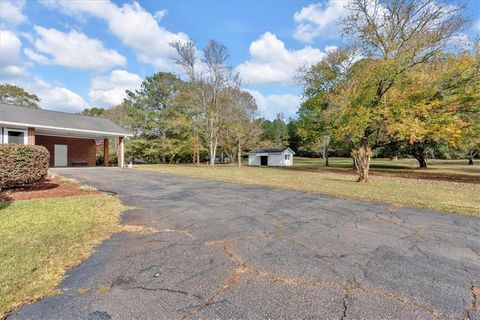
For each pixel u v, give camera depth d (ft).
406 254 11.06
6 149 21.67
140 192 25.00
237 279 8.75
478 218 16.96
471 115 46.39
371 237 13.11
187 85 85.81
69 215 15.89
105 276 8.88
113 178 35.73
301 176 47.93
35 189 24.68
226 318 6.75
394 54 42.83
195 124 88.43
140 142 94.17
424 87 45.62
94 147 73.15
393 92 42.98
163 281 8.59
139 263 9.89
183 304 7.34
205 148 102.63
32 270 9.12
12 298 7.52
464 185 40.55
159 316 6.82
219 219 15.96
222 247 11.55
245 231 13.75
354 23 47.44
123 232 13.38
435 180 48.70
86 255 10.52
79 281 8.54
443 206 20.25
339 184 34.42
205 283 8.48
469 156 110.83
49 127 51.83
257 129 107.65
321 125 67.51
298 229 14.20
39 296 7.67
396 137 48.08
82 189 25.44
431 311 7.15
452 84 45.55
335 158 181.47
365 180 39.29
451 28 45.21
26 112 55.21
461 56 44.68
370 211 18.52
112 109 116.67
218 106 81.56
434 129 44.62
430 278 9.01
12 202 19.06
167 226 14.47
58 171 43.19
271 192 25.91
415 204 21.01
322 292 8.01
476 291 8.21
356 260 10.38
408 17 44.50
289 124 181.57
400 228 14.67
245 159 161.89
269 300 7.55
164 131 96.37
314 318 6.77
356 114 43.65
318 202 21.34
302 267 9.69
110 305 7.28
